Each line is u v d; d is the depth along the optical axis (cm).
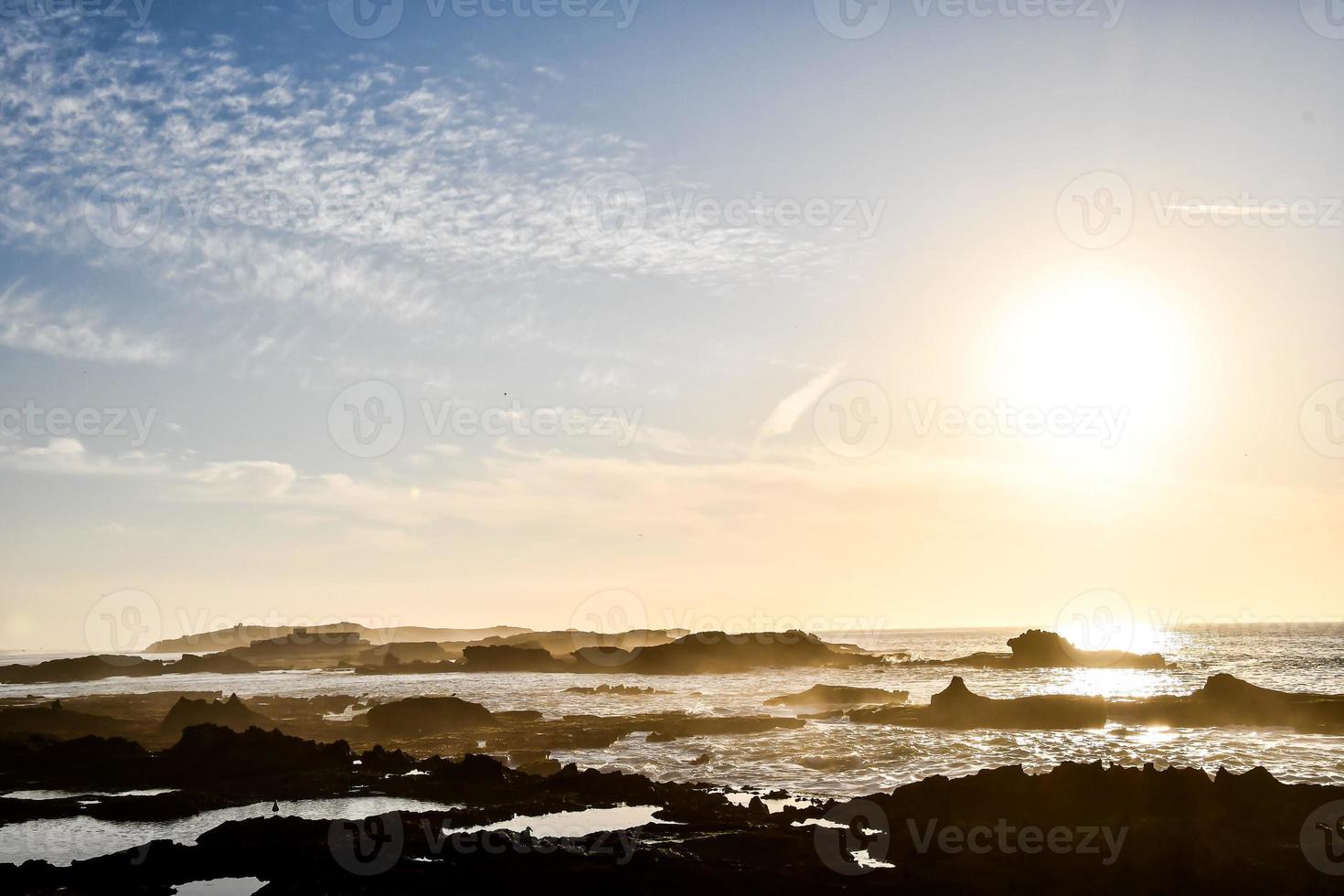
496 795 2828
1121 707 4434
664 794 2819
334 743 3478
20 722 4459
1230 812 2272
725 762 3544
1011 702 4525
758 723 4516
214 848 2178
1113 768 2461
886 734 4144
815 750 3738
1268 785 2388
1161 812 2311
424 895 1912
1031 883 1917
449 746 4044
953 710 4538
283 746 3456
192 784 3128
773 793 2861
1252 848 2047
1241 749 3569
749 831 2303
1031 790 2434
